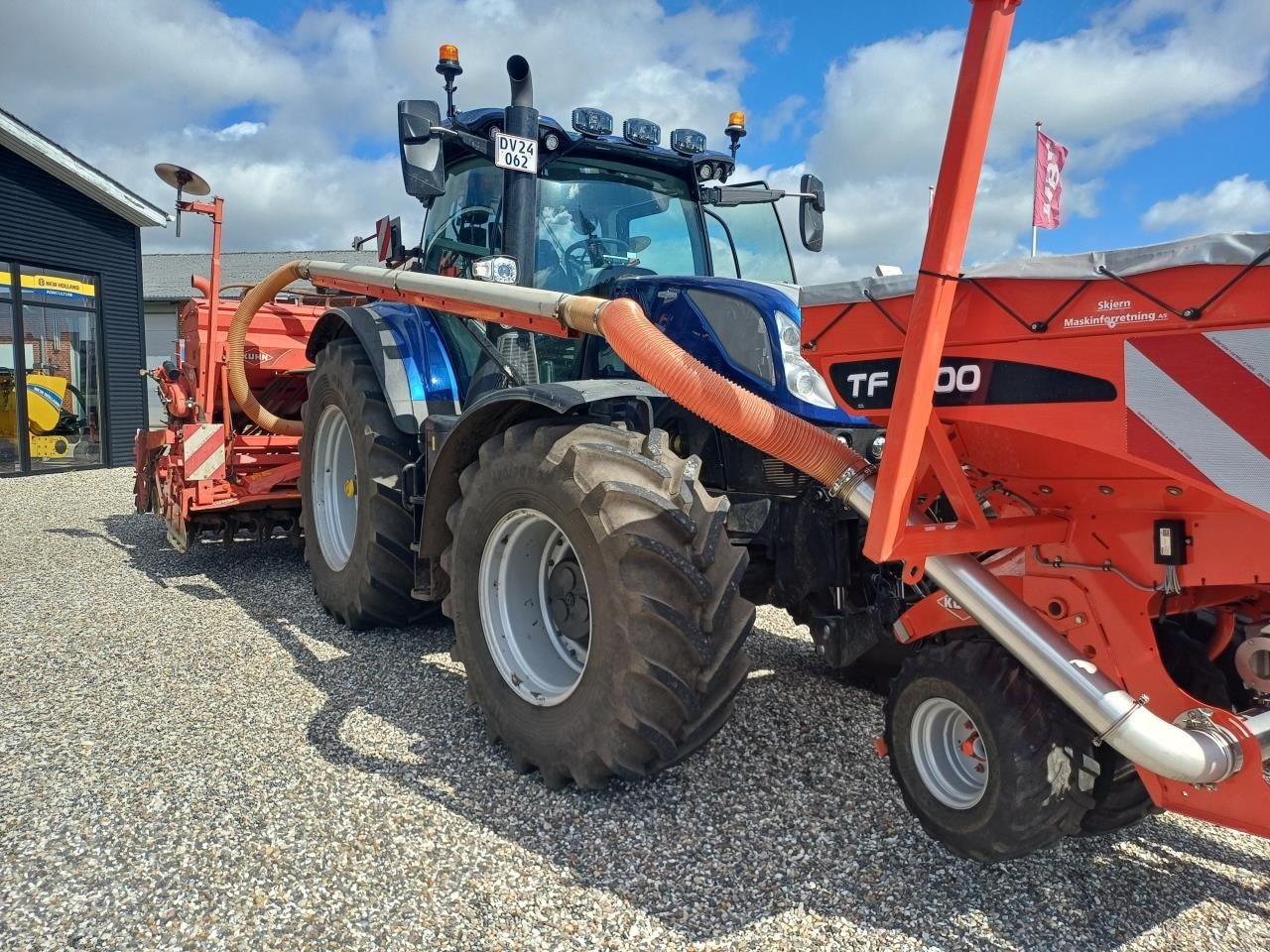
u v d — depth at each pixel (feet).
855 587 10.27
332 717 11.06
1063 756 7.03
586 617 9.82
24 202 40.34
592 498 8.54
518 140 11.75
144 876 7.61
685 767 9.73
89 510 29.27
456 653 10.49
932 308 6.53
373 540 13.47
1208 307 5.71
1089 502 7.38
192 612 15.92
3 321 40.06
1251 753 6.49
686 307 11.01
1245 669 7.79
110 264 44.32
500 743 10.27
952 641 8.33
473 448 10.84
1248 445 5.67
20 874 7.64
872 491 7.80
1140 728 6.52
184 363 22.52
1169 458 6.03
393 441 13.62
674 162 14.11
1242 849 8.19
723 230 15.03
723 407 8.02
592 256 13.38
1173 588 6.92
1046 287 6.53
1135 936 6.93
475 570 10.12
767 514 10.19
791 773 9.59
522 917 7.08
